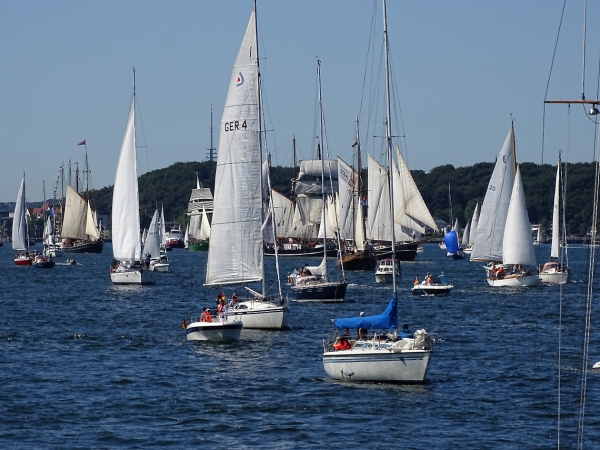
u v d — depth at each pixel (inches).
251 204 3216.0
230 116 3198.8
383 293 4931.1
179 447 1779.0
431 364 2576.3
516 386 2277.3
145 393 2223.2
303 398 2148.1
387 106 2792.8
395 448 1766.7
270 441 1815.9
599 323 3526.1
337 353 2315.5
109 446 1785.2
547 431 1882.4
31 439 1827.0
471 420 1959.9
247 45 3174.2
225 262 3250.5
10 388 2265.0
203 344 2955.2
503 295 4753.9
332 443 1800.0
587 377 2367.1
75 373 2469.2
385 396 2162.9
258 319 3228.3
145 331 3324.3
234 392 2222.0
